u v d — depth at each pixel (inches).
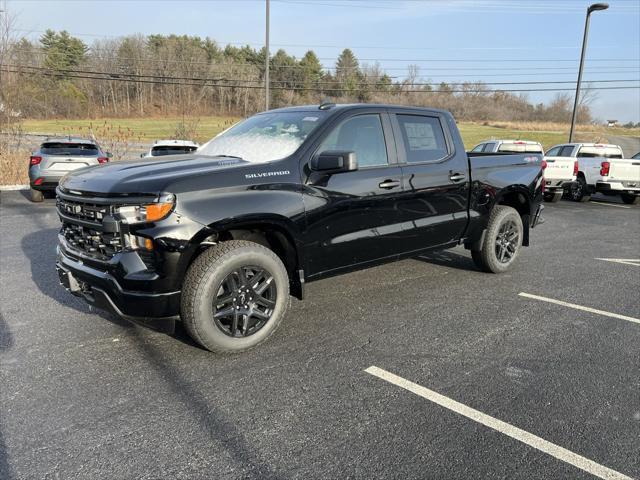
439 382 129.6
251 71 2957.7
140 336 157.5
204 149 181.0
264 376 132.0
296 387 126.3
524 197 240.5
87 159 454.3
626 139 2434.8
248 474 93.7
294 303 191.6
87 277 138.0
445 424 110.3
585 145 617.6
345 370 135.9
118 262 129.0
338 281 221.9
